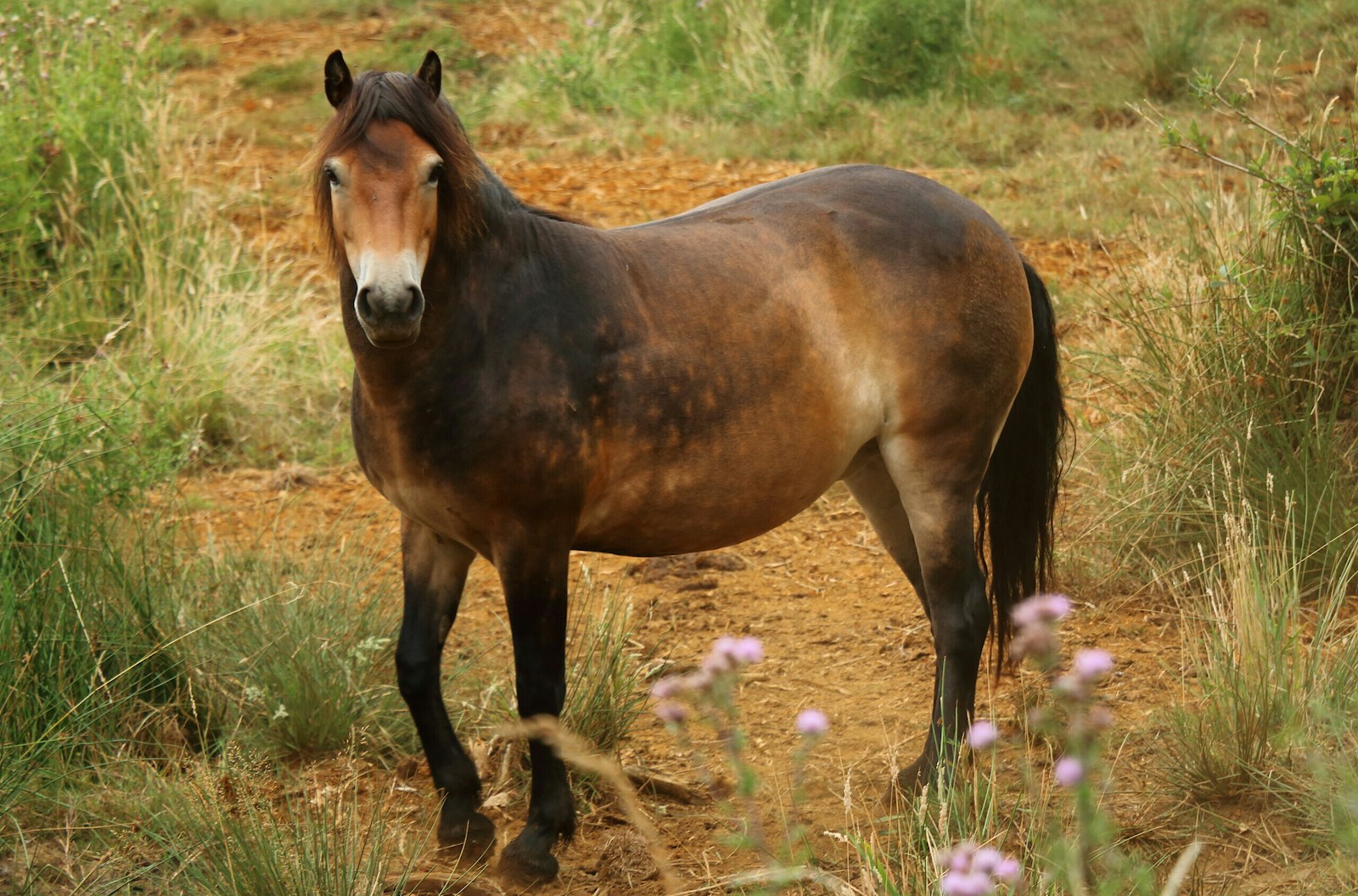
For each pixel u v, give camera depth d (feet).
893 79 60.85
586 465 17.13
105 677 21.03
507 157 56.80
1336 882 15.74
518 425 16.57
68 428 24.68
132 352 35.19
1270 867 16.72
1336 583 23.39
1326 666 19.38
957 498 19.94
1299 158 26.32
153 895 16.99
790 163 54.08
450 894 17.25
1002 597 21.11
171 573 23.82
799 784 13.55
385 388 16.55
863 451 20.68
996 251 20.33
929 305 19.49
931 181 20.97
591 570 28.50
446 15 79.46
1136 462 26.13
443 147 15.80
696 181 52.11
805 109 58.65
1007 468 21.25
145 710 21.25
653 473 17.89
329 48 72.79
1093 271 39.37
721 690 13.24
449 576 18.56
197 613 23.12
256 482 32.73
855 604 26.61
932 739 19.30
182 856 17.01
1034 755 20.21
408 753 21.74
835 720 22.34
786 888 17.13
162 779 19.20
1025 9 63.26
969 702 19.60
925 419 19.60
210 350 35.58
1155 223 41.65
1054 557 25.63
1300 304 26.45
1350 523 23.48
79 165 40.29
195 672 21.81
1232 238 28.40
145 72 47.09
